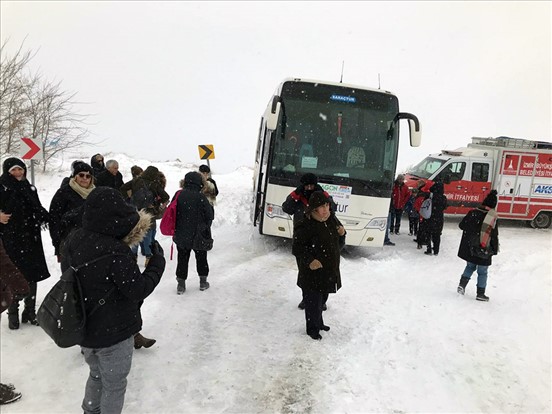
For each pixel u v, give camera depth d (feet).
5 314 17.87
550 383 14.93
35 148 28.66
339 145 28.94
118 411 10.32
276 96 28.09
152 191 24.13
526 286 26.40
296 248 16.58
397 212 41.39
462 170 47.44
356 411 12.75
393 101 29.53
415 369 15.35
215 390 13.52
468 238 22.95
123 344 10.11
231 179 63.67
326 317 19.71
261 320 19.07
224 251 31.17
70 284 9.41
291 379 14.32
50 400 12.53
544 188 48.19
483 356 16.62
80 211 15.15
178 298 21.07
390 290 24.30
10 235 15.67
